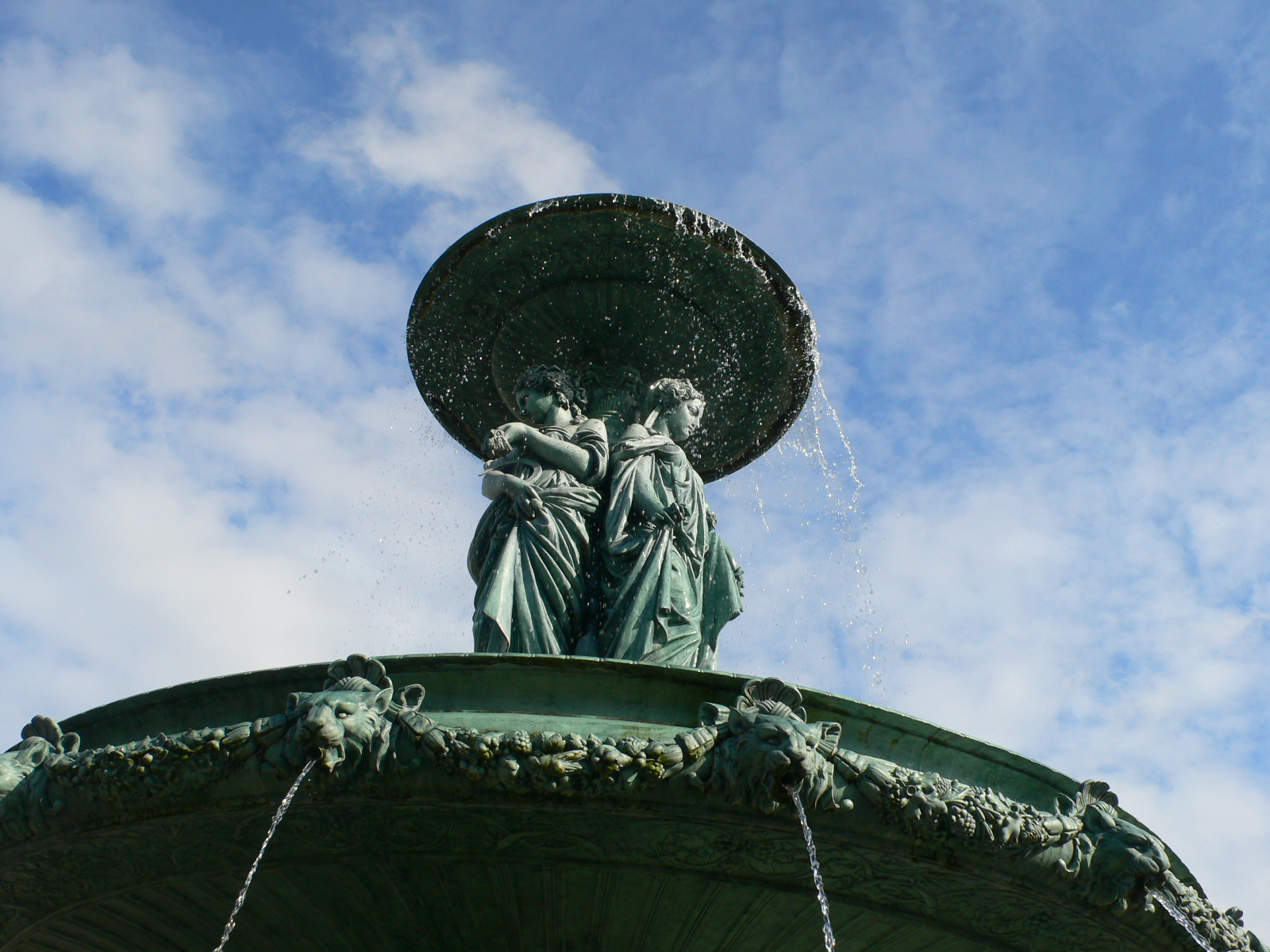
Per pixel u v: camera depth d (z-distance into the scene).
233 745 5.32
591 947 6.06
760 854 5.51
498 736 5.24
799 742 5.20
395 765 5.27
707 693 5.67
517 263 9.92
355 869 5.76
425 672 5.67
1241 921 6.19
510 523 8.01
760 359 10.30
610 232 9.70
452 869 5.71
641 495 8.13
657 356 10.13
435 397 10.95
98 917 6.31
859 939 6.05
